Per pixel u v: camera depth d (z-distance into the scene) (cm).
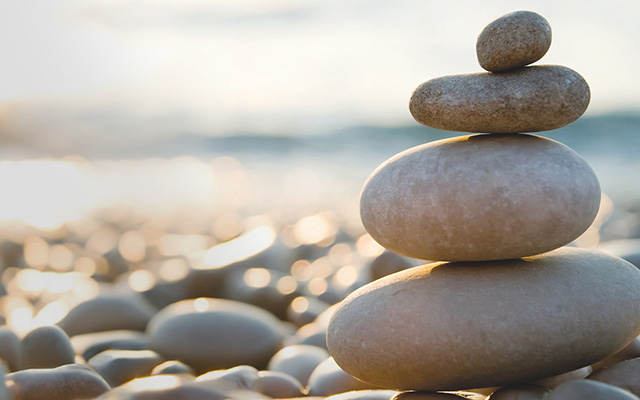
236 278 520
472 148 190
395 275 205
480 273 189
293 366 306
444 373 179
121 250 749
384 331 184
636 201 950
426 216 185
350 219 929
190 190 1283
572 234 186
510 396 180
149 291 504
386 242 198
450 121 191
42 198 1209
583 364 182
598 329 179
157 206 1125
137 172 1512
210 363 330
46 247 752
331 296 466
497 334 175
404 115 1912
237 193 1230
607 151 1341
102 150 1812
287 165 1515
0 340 300
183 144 1841
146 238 850
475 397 202
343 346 192
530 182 180
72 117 2166
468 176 183
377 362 185
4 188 1307
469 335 175
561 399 151
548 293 180
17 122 2030
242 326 339
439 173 186
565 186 182
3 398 187
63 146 1859
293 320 430
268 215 1012
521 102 182
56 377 202
